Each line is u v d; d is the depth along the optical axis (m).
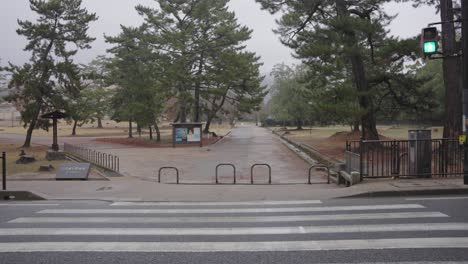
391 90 27.11
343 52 22.33
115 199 11.33
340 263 5.42
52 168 18.94
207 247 6.29
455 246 6.06
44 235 7.17
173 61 41.62
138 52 42.75
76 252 6.11
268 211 9.19
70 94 39.53
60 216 8.91
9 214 9.16
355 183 12.31
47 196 11.80
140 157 26.12
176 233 7.23
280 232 7.16
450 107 18.11
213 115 53.62
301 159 24.25
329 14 26.20
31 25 35.41
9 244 6.58
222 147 35.38
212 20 44.00
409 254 5.73
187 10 43.25
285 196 11.41
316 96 23.84
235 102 53.41
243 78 47.59
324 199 10.59
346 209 9.11
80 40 37.47
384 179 12.54
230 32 42.81
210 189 12.97
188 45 42.00
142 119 42.72
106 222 8.23
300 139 42.66
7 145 39.44
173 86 41.88
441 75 52.12
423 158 12.48
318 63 24.70
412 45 21.73
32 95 35.97
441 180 11.91
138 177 16.41
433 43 11.30
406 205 9.27
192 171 18.73
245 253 5.95
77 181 14.91
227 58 42.16
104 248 6.31
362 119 25.28
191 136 37.59
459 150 12.66
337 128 80.44
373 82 26.25
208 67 44.31
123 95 46.91
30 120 36.94
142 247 6.34
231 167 20.25
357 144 31.83
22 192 11.59
